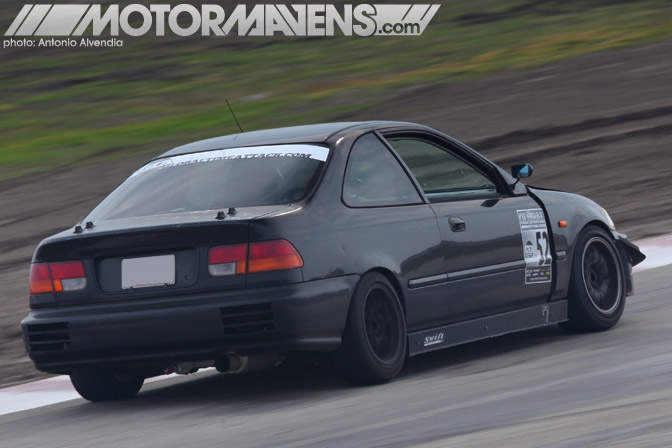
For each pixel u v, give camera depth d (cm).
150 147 5619
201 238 1312
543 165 4325
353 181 1430
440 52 7800
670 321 1717
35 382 1764
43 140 6209
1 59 9381
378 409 1229
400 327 1414
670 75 5694
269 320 1280
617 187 3809
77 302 1365
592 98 5428
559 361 1463
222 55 8831
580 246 1716
